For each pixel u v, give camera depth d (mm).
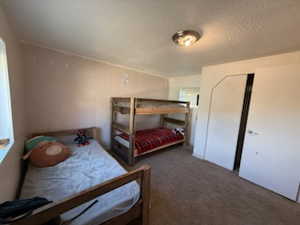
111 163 1822
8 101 1298
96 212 1010
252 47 1761
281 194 1905
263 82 2031
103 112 3021
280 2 931
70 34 1648
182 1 978
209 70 2795
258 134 2102
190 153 3324
